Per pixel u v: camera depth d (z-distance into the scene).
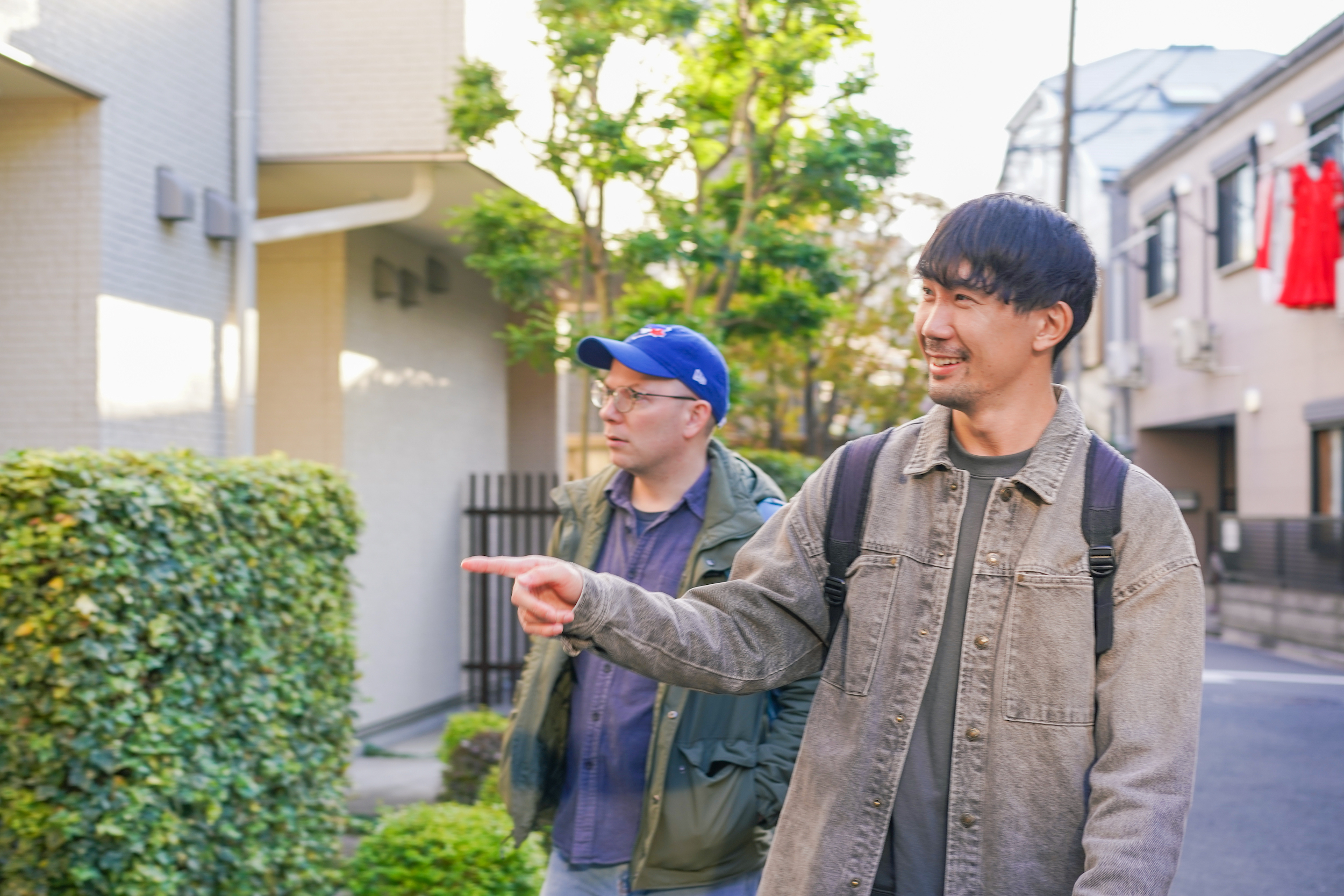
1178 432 24.84
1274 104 17.98
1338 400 16.30
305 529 4.92
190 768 4.18
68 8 5.91
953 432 1.88
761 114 8.34
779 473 10.70
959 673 1.74
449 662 10.89
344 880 4.84
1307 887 5.57
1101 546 1.70
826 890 1.77
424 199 8.01
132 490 3.90
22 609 3.71
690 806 2.64
